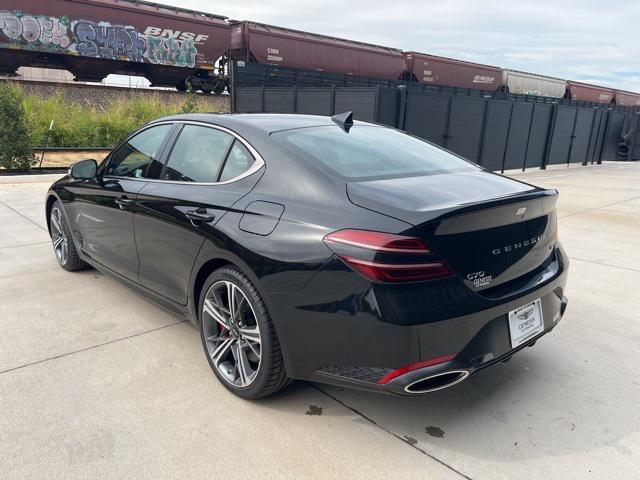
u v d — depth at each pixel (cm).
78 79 2002
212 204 276
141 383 282
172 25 2027
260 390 256
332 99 1243
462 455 229
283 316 235
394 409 264
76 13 1766
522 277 252
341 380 229
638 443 240
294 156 261
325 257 221
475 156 1317
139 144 366
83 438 234
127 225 345
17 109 1023
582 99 4050
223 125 302
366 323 212
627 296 441
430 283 210
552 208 271
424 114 1162
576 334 361
